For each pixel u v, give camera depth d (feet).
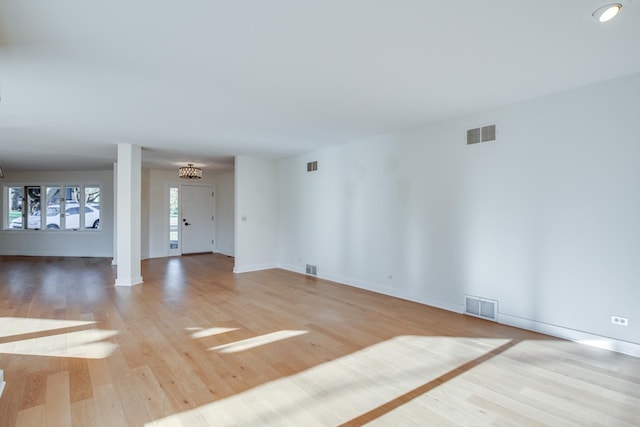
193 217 31.53
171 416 6.83
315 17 6.52
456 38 7.41
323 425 6.57
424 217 14.84
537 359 9.36
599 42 7.63
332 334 11.31
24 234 31.22
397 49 7.90
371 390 7.82
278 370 8.79
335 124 14.58
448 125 13.92
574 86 10.34
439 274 14.30
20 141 17.71
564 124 10.75
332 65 8.72
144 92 10.52
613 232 9.87
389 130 15.67
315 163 20.90
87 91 10.39
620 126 9.71
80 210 30.78
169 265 25.26
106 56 8.09
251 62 8.51
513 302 12.00
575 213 10.56
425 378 8.36
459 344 10.43
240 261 22.70
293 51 7.95
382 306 14.57
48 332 11.44
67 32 6.97
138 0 5.89
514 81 9.91
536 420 6.68
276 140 17.76
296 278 20.52
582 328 10.45
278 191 24.22
